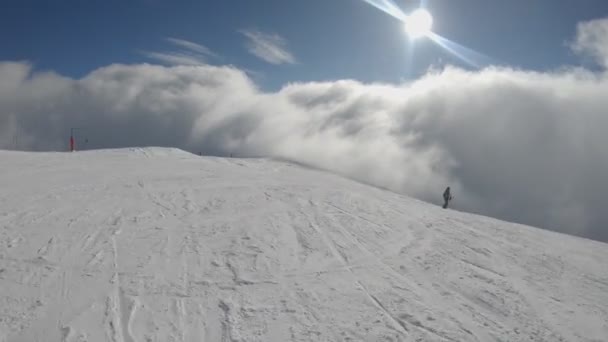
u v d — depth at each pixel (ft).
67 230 31.40
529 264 32.63
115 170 56.70
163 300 21.88
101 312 20.33
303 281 25.43
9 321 19.10
